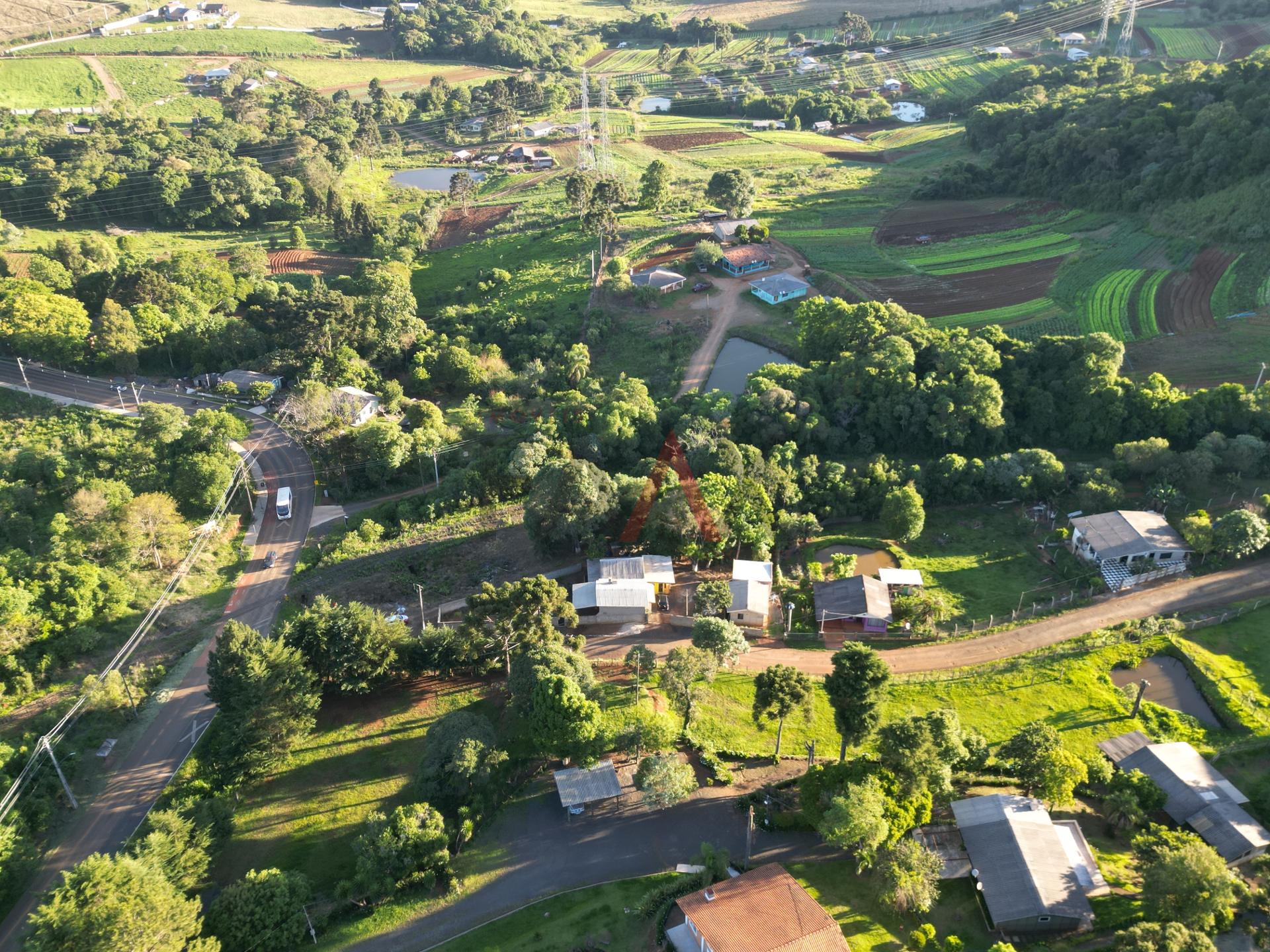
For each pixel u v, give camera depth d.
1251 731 93.12
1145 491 133.62
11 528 135.62
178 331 195.38
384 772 96.00
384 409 177.12
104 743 101.19
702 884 77.62
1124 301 183.00
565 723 89.56
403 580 126.44
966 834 79.44
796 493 134.50
